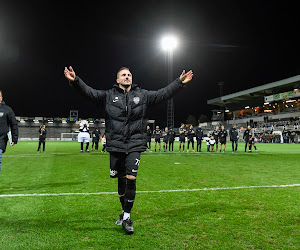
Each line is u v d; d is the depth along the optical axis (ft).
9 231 8.98
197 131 55.42
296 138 123.03
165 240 8.33
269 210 11.48
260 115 180.65
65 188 16.03
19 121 163.94
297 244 8.09
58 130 168.86
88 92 9.68
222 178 20.01
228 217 10.56
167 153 48.34
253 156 41.42
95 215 10.82
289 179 19.66
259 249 7.74
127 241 8.25
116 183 17.72
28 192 14.87
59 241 8.21
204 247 7.84
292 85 161.38
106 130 10.03
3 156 38.50
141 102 9.96
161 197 13.82
